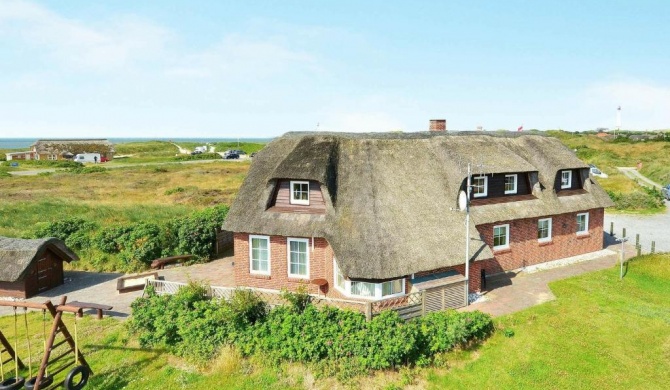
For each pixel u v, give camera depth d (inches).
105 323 674.8
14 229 1218.0
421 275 711.7
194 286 670.5
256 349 556.4
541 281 828.6
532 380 510.6
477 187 866.1
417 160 819.4
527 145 1013.2
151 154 5698.8
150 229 1019.9
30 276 786.2
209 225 1021.2
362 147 799.1
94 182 2481.5
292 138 856.9
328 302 647.1
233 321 580.4
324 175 707.4
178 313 619.2
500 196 895.1
